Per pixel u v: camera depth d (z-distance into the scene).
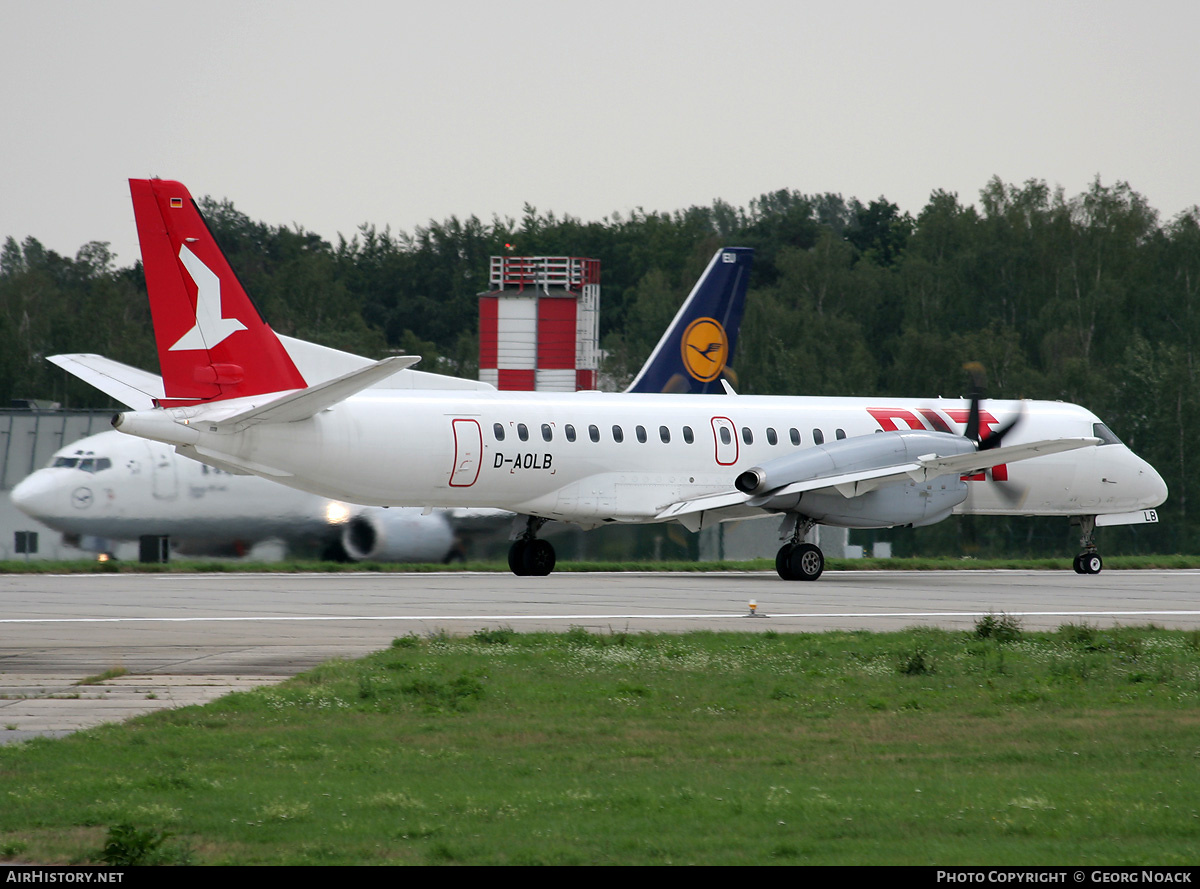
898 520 105.31
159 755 34.47
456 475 95.94
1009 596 89.50
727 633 62.41
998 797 30.47
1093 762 34.84
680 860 25.53
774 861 25.52
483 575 106.25
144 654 54.34
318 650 55.84
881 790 31.16
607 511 101.81
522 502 99.94
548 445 98.88
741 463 106.56
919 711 42.66
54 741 35.97
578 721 40.22
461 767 33.66
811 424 109.81
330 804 29.47
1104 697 45.50
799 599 84.19
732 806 29.44
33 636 59.88
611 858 25.62
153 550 113.44
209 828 27.53
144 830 26.28
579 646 56.59
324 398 85.00
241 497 115.44
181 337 88.50
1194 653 56.53
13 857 25.48
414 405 95.19
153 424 86.62
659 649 55.72
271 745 35.94
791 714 41.88
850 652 55.41
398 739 37.19
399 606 75.62
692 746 36.66
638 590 90.62
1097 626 69.56
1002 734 38.69
